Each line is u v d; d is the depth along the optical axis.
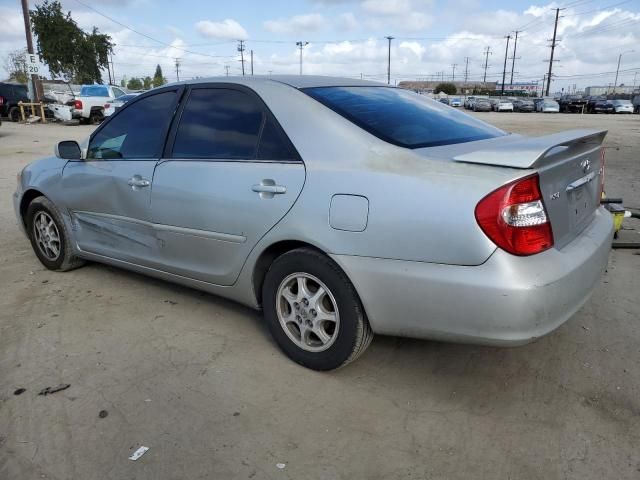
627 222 6.43
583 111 47.75
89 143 4.22
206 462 2.38
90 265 4.95
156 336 3.53
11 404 2.79
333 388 2.94
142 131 3.84
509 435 2.55
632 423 2.62
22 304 4.05
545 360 3.21
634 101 49.41
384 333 2.77
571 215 2.79
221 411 2.73
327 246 2.76
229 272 3.31
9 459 2.40
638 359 3.22
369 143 2.79
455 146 2.91
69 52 39.91
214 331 3.60
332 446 2.48
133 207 3.78
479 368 3.13
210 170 3.29
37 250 4.82
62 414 2.70
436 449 2.46
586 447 2.46
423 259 2.50
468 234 2.38
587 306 3.96
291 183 2.90
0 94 25.86
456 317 2.47
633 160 12.22
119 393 2.88
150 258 3.81
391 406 2.78
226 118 3.36
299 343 3.13
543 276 2.37
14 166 11.29
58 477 2.29
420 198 2.49
